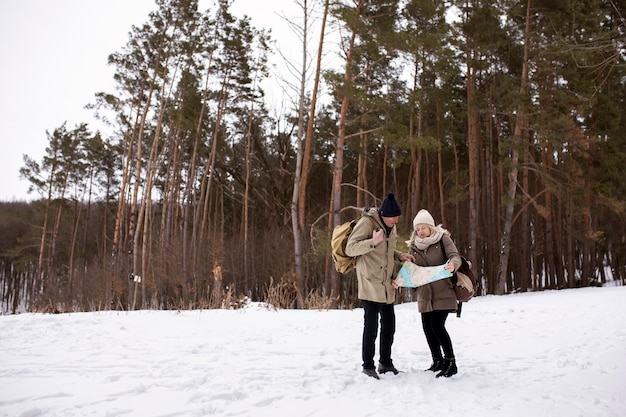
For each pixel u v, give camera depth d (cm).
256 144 3294
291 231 3156
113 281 2503
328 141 3259
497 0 2406
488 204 2977
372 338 446
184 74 2823
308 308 1388
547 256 2705
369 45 1773
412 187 3281
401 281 457
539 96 2402
